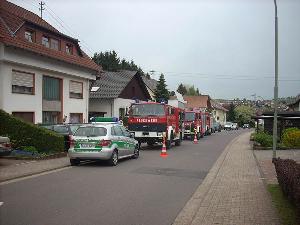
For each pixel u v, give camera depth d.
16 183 11.62
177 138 28.23
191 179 12.92
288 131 27.06
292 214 7.85
